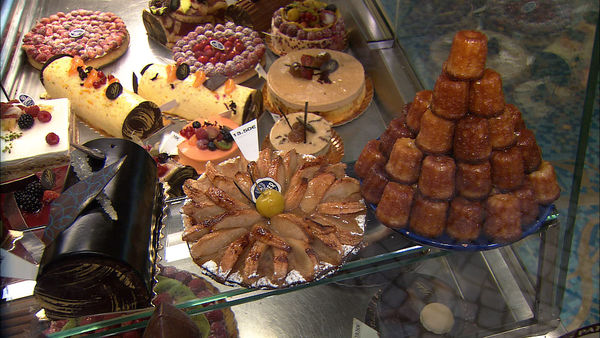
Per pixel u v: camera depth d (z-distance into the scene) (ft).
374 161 2.19
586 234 2.74
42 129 3.13
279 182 2.35
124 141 2.34
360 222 2.18
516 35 2.41
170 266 2.14
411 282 2.43
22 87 3.67
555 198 2.00
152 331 1.85
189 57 3.86
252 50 3.95
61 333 1.95
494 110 1.84
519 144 1.95
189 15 4.01
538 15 2.25
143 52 4.06
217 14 4.13
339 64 3.64
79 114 3.58
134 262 1.89
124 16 4.31
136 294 1.95
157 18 3.95
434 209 1.95
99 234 1.88
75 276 1.85
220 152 3.19
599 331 2.20
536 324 2.26
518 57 2.43
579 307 2.57
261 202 2.13
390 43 3.48
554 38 2.16
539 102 2.27
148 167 2.32
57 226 1.91
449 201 1.97
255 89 3.61
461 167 1.91
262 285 1.99
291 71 3.60
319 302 2.51
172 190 2.66
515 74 2.45
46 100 3.36
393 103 3.27
